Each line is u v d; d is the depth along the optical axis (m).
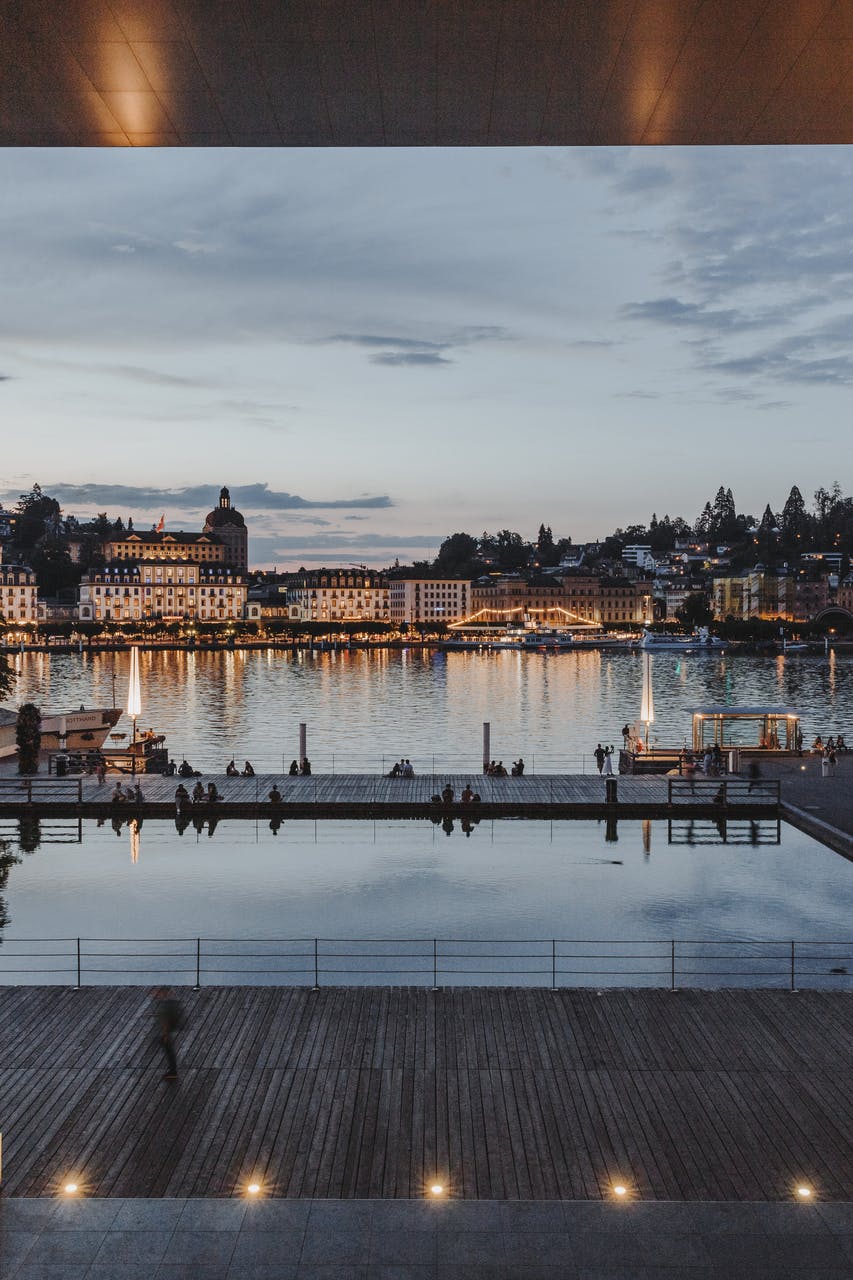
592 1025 20.83
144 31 8.72
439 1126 16.44
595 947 29.48
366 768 70.06
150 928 31.61
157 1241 12.15
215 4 8.34
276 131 10.66
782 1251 11.94
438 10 8.41
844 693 140.50
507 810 46.50
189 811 46.28
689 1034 20.39
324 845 41.91
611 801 46.50
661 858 39.69
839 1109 17.14
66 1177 14.74
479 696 133.12
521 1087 17.94
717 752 57.69
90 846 41.78
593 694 136.75
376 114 10.26
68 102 10.04
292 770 55.38
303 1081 18.14
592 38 8.82
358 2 8.27
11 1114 16.86
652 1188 14.52
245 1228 12.41
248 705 120.81
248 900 34.44
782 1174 14.91
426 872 37.84
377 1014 21.38
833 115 10.29
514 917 32.47
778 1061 19.12
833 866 38.31
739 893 34.94
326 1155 15.45
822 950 28.98
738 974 25.42
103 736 71.38
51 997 22.39
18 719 54.91
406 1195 14.31
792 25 8.64
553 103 10.04
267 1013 21.42
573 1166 15.16
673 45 8.95
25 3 8.32
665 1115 16.89
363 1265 11.61
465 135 10.79
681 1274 11.42
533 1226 12.48
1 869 38.41
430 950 29.34
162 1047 19.55
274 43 8.93
